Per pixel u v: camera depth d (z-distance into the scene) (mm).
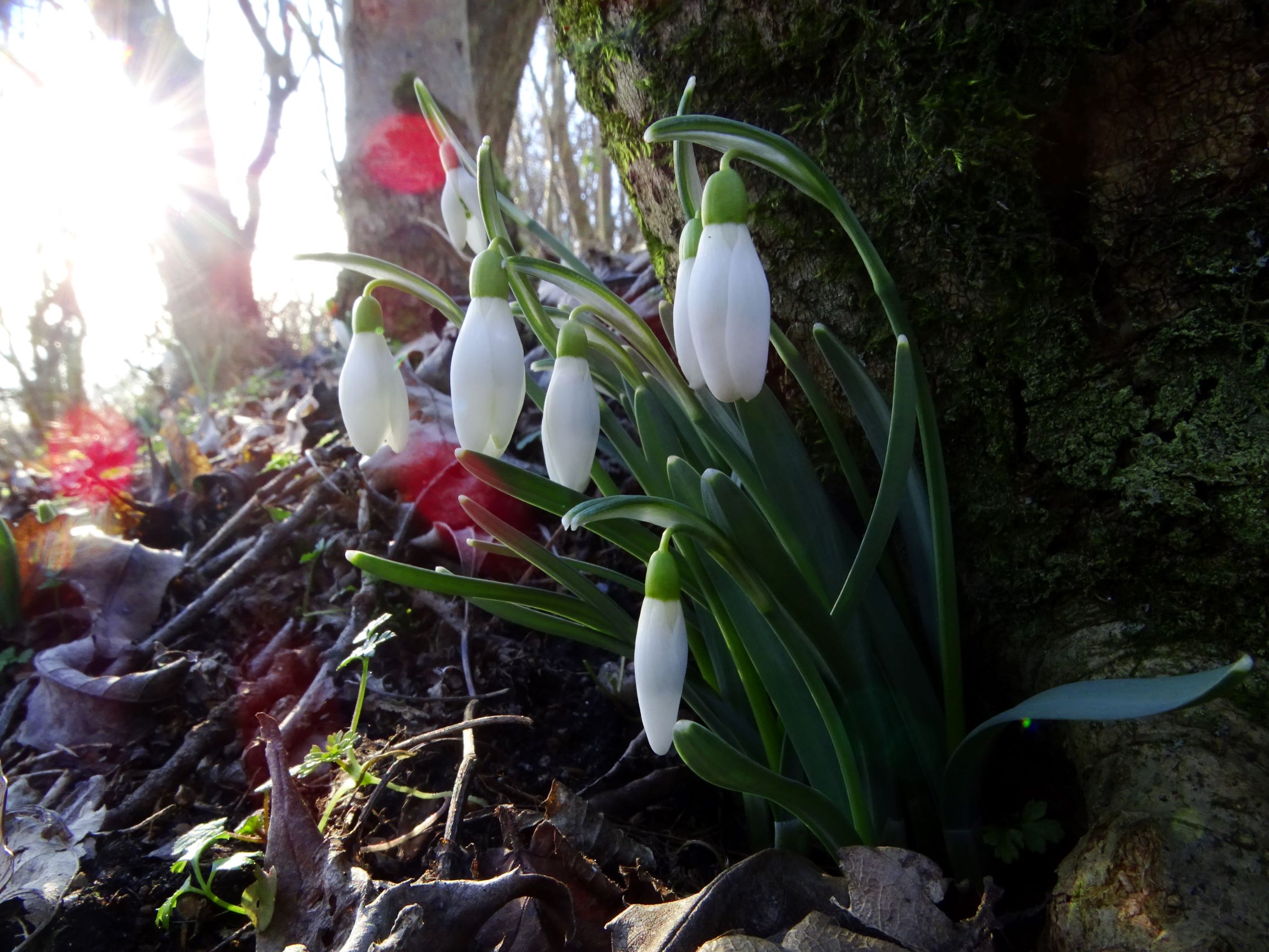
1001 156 131
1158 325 127
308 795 158
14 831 145
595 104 181
